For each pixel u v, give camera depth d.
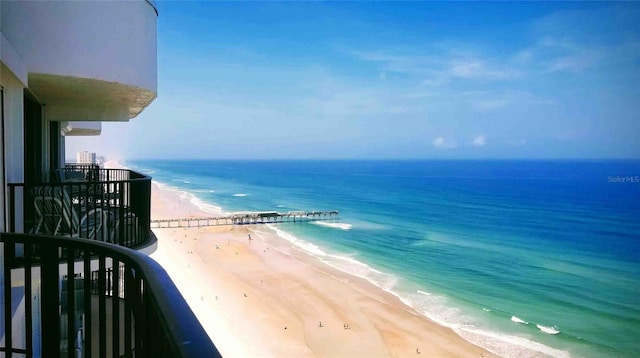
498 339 24.03
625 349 23.33
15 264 5.02
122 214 6.30
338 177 158.75
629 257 46.59
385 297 30.05
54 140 13.39
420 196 98.56
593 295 33.38
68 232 5.98
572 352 22.83
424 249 46.53
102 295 2.32
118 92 8.06
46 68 6.37
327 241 48.75
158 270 1.74
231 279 32.50
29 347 2.89
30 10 6.25
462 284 34.34
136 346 1.87
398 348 22.36
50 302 2.73
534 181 142.50
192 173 180.75
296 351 21.55
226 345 21.89
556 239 55.25
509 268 40.47
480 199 94.31
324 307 27.53
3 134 4.94
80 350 6.69
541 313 28.70
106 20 6.85
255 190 108.56
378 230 56.72
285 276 33.78
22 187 5.52
